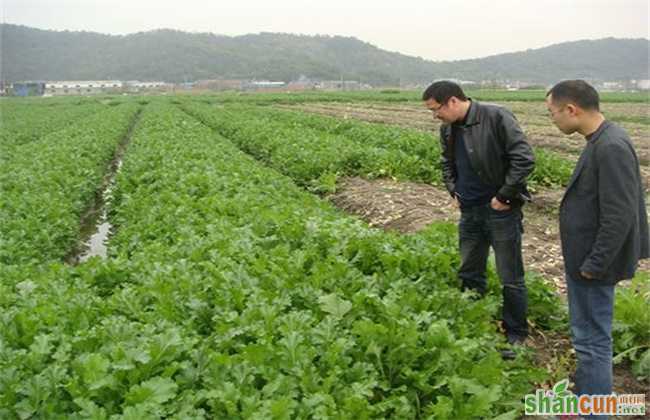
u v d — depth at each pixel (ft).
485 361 17.08
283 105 191.01
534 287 23.12
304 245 25.75
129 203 39.93
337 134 82.79
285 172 55.52
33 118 144.46
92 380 14.43
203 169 46.09
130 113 140.26
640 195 15.57
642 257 16.07
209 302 20.07
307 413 14.14
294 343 16.03
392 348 16.93
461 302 20.47
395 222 38.73
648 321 20.30
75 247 39.17
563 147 71.46
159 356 15.49
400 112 146.41
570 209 16.05
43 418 13.96
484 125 19.35
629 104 170.30
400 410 15.16
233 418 13.99
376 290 20.62
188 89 515.91
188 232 28.60
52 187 44.88
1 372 14.78
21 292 20.72
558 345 21.48
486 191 20.18
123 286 22.17
